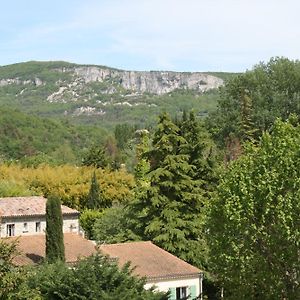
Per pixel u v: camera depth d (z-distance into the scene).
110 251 39.78
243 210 25.73
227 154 69.62
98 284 22.64
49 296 23.08
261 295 26.27
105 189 79.69
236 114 79.75
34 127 170.12
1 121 159.38
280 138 26.91
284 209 24.69
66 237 41.66
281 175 25.52
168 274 37.59
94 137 188.50
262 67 86.31
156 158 46.25
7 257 20.62
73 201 79.31
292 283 25.77
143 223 45.69
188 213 45.34
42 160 107.94
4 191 72.75
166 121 46.44
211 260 27.70
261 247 26.25
